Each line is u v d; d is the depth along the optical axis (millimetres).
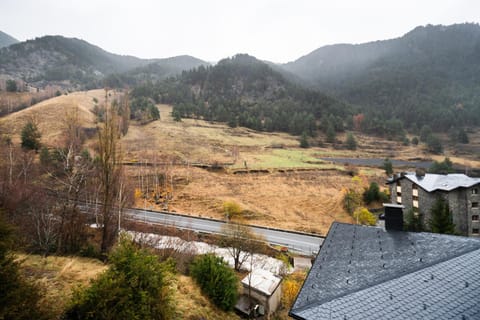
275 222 34531
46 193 20281
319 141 94188
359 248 9453
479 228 29875
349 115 124625
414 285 6539
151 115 86438
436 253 7988
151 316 7406
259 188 44812
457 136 108375
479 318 5348
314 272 8547
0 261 5469
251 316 13477
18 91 108375
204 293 11867
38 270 10523
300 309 6484
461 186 29625
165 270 8758
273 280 16188
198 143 68125
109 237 16344
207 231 28703
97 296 6727
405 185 36375
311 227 33344
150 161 50906
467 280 6512
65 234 15281
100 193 20203
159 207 36531
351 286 7133
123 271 7449
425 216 32219
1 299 5234
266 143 81438
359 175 55875
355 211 37406
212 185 44438
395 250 8688
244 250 22953
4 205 17312
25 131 43062
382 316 5691
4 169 26797
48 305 6551
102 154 15680
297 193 43906
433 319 5441
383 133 111812
